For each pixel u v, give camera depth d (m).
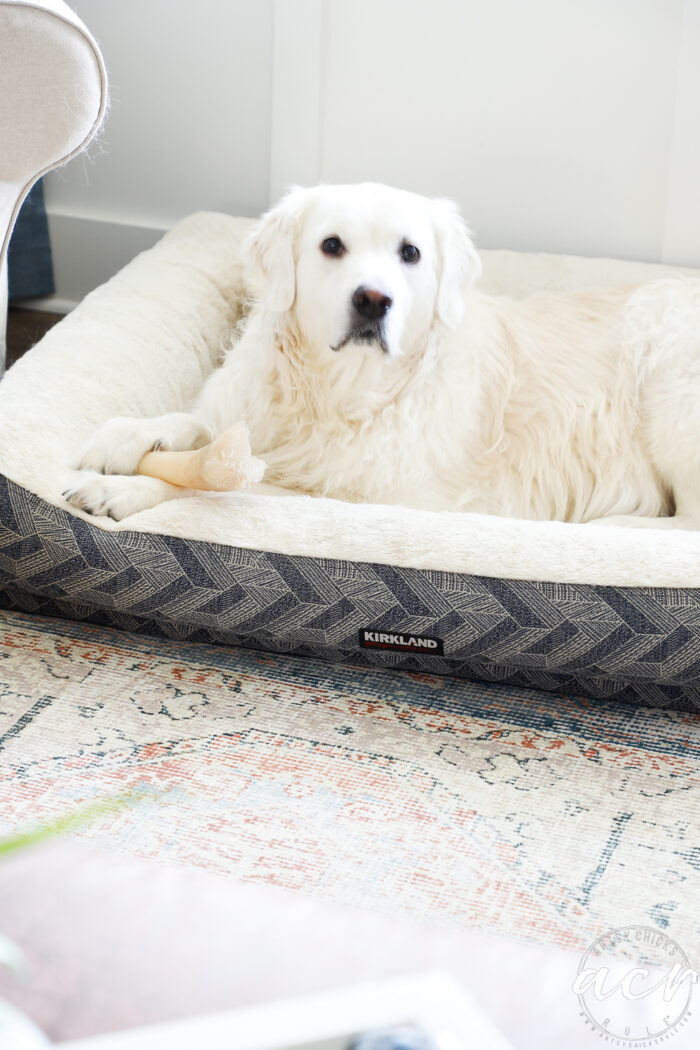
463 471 1.96
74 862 0.85
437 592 1.53
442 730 1.54
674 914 1.24
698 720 1.59
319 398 1.92
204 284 2.37
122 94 2.74
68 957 0.76
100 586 1.61
